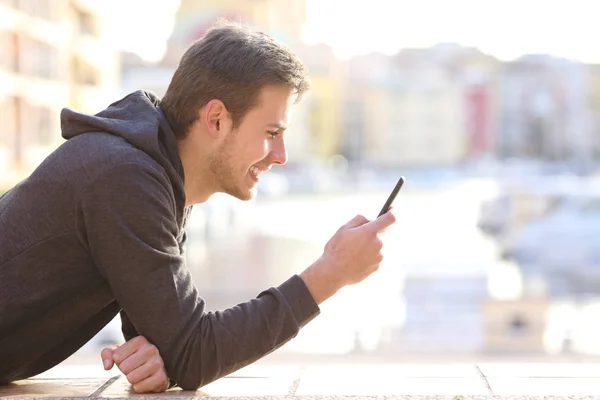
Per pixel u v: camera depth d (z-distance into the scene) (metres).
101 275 2.13
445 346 12.88
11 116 42.84
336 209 49.72
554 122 111.25
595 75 112.62
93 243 2.05
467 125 109.44
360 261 2.19
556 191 29.72
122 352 2.09
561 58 112.69
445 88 109.00
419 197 49.72
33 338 2.16
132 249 2.04
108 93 59.16
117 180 2.04
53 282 2.09
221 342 2.10
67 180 2.05
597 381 2.22
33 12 46.19
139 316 2.08
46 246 2.07
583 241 23.91
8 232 2.09
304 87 2.23
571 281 20.83
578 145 110.75
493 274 20.31
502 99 110.69
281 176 77.56
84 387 2.21
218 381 2.29
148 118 2.15
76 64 53.38
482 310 13.77
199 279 23.66
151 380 2.08
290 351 12.22
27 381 2.33
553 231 25.25
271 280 23.97
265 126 2.19
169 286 2.07
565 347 13.16
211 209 34.31
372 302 15.34
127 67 80.00
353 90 107.81
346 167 105.38
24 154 43.84
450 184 75.06
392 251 24.02
